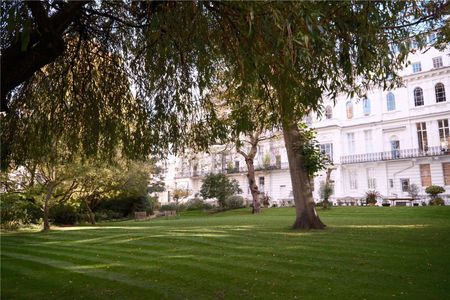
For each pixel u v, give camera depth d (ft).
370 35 13.70
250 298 17.79
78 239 45.68
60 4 15.10
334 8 12.68
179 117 21.61
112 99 22.18
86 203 88.79
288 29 10.48
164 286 20.74
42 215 83.66
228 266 24.54
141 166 88.02
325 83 15.66
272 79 15.02
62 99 21.18
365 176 128.16
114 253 32.78
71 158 24.03
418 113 120.67
